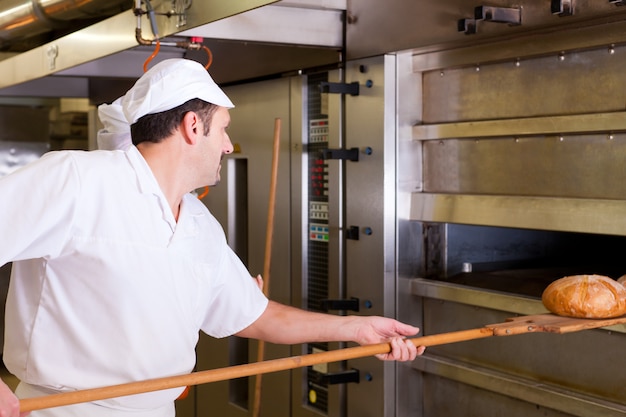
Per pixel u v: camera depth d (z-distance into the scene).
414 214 2.67
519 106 2.33
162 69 1.79
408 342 1.85
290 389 3.14
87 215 1.70
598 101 2.11
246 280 2.11
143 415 1.82
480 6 2.17
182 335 1.83
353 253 2.82
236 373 1.72
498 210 2.36
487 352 2.49
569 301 1.90
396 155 2.67
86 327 1.74
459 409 2.60
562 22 2.09
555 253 3.02
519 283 2.51
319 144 3.00
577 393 2.20
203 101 1.82
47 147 6.12
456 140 2.56
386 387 2.68
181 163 1.82
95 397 1.59
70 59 3.02
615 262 3.00
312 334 2.08
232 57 3.36
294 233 3.12
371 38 2.69
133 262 1.74
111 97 4.58
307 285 3.09
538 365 2.33
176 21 2.37
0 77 3.73
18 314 1.76
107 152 1.79
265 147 3.27
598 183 2.12
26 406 1.53
